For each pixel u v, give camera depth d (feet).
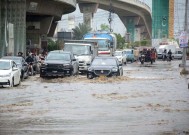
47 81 138.21
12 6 232.32
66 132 52.49
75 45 178.91
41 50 285.23
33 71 172.76
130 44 556.10
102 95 95.96
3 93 100.99
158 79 146.41
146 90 108.27
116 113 68.69
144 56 302.45
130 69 216.74
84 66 173.27
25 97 92.53
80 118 63.57
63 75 147.74
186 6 212.23
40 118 63.62
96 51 194.49
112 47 231.50
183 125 57.31
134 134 51.03
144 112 69.77
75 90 107.65
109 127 55.93
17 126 56.80
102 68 141.69
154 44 476.13
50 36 375.66
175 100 86.99
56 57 152.76
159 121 60.59
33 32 304.71
